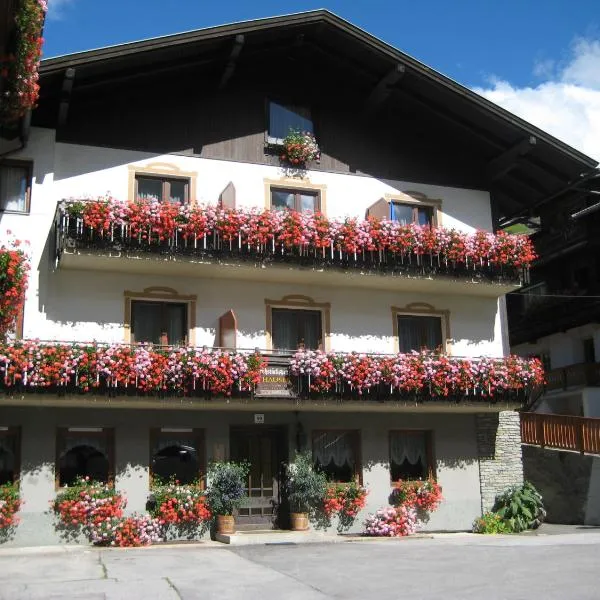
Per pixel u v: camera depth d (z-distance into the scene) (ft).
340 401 60.13
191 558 45.47
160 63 61.67
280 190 66.59
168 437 59.16
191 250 58.80
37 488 54.80
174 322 61.72
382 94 67.72
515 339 112.27
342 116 69.82
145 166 62.44
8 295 49.14
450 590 33.76
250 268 60.44
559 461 74.59
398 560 43.88
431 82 66.80
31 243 58.23
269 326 63.52
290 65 69.05
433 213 70.95
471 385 63.36
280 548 51.26
